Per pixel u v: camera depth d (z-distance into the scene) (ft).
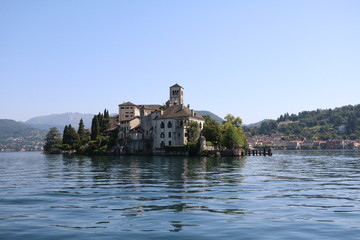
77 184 139.33
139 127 531.91
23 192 116.98
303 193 111.24
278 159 378.32
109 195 108.37
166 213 81.56
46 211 85.10
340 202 95.20
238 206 89.40
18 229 68.90
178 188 123.44
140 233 65.62
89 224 72.23
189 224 71.61
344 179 155.74
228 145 449.89
